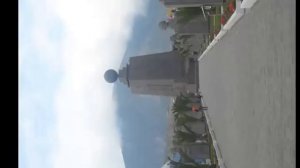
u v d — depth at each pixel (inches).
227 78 807.1
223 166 781.9
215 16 1197.7
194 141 1523.1
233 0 772.6
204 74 1676.9
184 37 1958.7
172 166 1446.9
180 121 1565.0
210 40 1385.3
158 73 2650.1
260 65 448.1
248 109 522.6
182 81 2564.0
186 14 1492.4
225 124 819.4
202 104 1621.6
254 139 471.5
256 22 488.1
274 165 360.2
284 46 341.4
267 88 404.8
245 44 571.2
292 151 304.3
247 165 520.7
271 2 398.3
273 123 371.2
